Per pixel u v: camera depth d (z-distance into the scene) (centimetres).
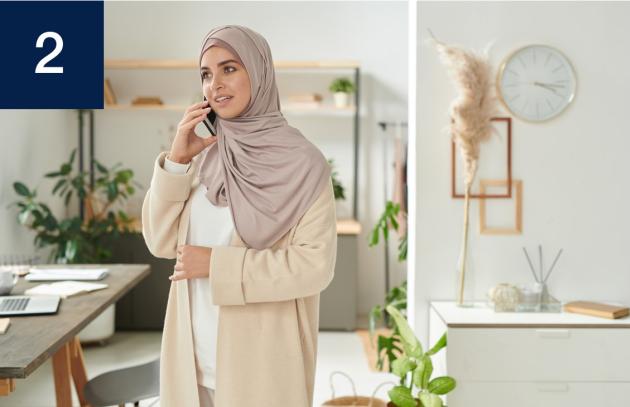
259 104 146
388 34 572
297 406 140
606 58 291
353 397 284
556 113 291
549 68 292
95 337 448
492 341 251
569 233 294
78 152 560
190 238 150
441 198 297
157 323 506
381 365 330
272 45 572
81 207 547
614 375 252
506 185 294
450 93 296
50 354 177
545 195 294
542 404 252
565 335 251
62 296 252
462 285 283
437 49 282
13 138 443
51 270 310
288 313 142
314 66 538
